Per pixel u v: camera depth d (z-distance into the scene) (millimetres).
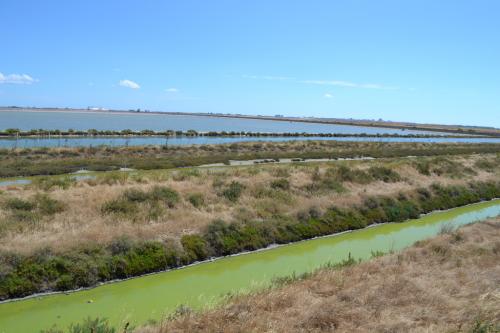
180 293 12266
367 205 22312
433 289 10336
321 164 35812
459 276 11602
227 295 11039
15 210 15539
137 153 44906
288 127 165375
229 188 20969
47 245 12539
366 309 9289
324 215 19984
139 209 16953
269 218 18297
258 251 16438
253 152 51969
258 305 9547
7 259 11688
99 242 13430
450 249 14273
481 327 8148
